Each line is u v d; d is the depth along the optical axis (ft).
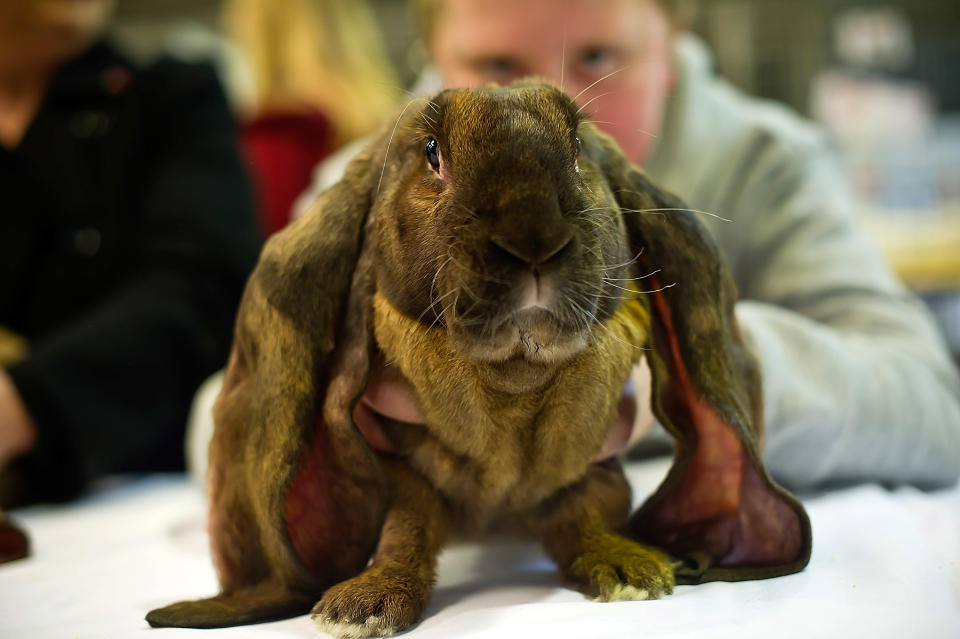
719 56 4.74
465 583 1.72
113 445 2.86
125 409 2.90
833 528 1.84
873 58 4.88
